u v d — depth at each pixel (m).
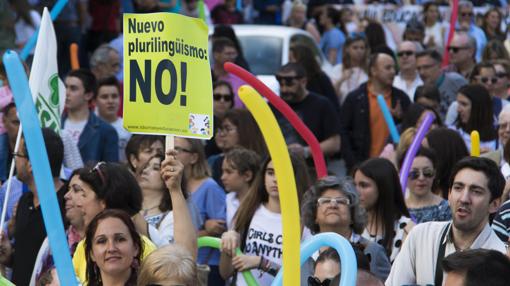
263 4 40.84
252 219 16.70
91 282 12.92
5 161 19.67
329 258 12.32
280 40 31.83
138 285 11.64
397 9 37.34
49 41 15.95
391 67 25.41
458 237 13.10
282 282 10.80
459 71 28.53
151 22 13.12
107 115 23.55
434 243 13.21
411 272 13.32
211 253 18.20
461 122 22.06
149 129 13.12
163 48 13.11
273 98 14.45
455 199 12.99
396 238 16.20
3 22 27.41
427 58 27.41
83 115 22.09
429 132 18.62
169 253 11.59
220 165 21.53
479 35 35.91
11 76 9.94
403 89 28.23
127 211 14.26
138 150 16.77
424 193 17.17
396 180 16.23
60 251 10.35
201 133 13.33
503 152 17.98
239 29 32.22
